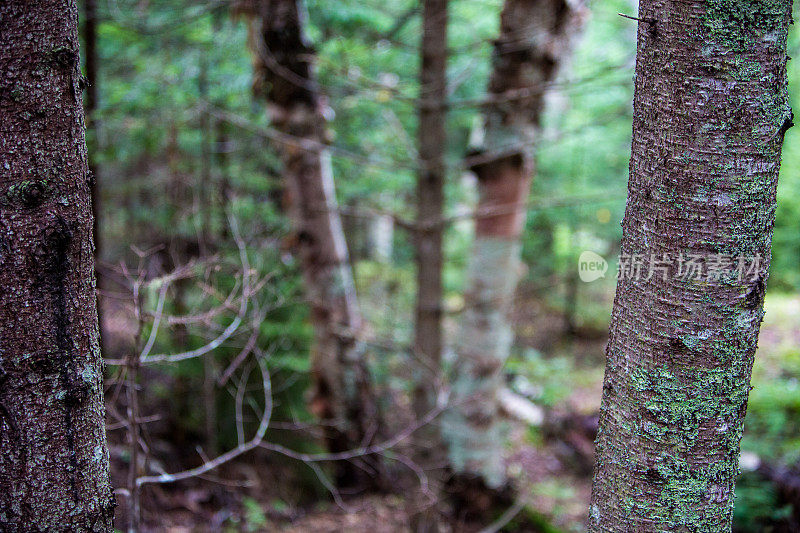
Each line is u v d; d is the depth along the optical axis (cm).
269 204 487
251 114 525
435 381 445
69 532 128
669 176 121
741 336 125
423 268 450
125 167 544
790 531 371
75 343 125
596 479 144
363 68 540
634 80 129
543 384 717
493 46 429
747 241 121
